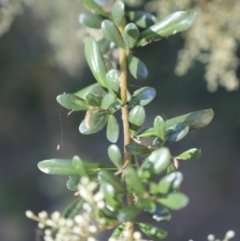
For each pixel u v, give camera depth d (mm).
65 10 789
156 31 347
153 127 307
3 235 1192
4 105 1195
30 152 1235
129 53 370
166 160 258
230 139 1221
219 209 1271
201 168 1287
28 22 993
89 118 288
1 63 1120
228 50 555
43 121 1218
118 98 305
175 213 1271
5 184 1227
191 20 343
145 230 275
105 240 893
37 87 1173
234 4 540
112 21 368
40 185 1225
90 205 273
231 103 1173
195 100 1172
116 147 272
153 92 312
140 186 256
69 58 803
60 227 265
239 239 1223
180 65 586
